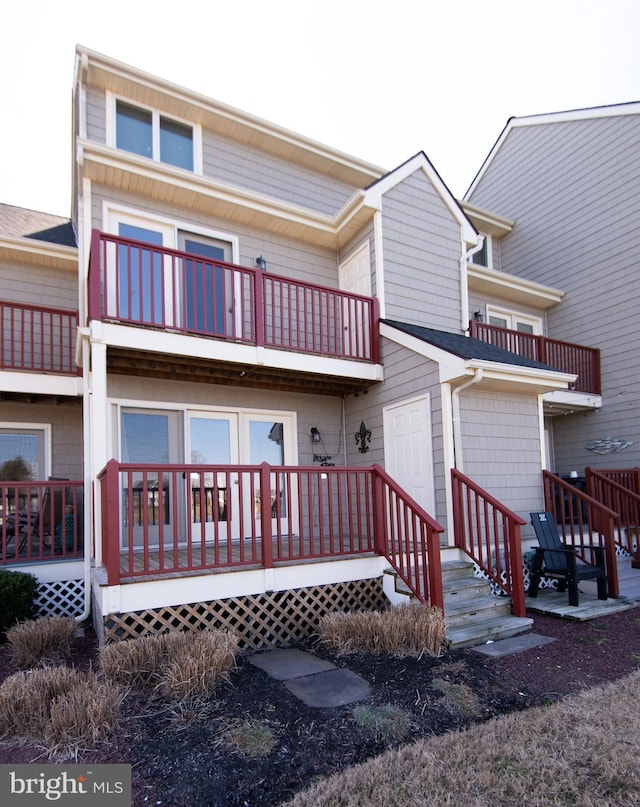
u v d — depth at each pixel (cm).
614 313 1084
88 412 602
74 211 939
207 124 879
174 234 743
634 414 1032
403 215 813
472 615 514
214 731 304
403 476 704
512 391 711
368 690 363
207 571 462
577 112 1172
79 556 627
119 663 355
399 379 718
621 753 277
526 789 247
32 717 304
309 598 518
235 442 764
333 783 253
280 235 841
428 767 265
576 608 572
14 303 715
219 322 758
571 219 1182
